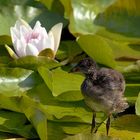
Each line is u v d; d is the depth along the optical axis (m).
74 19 8.45
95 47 7.62
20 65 7.56
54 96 6.97
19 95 7.11
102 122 6.77
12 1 8.89
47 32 8.57
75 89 7.21
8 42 8.08
